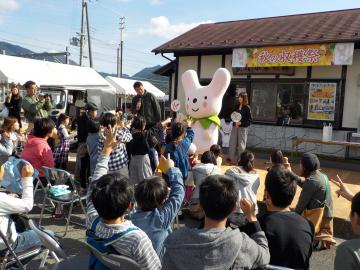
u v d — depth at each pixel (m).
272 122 10.30
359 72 8.98
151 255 1.99
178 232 1.82
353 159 9.09
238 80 10.72
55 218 5.05
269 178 2.36
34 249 2.82
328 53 8.79
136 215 2.49
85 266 2.29
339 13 11.77
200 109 7.11
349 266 1.64
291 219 2.26
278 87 10.16
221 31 12.41
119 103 21.08
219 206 1.79
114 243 1.96
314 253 4.21
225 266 1.70
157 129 6.12
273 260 2.20
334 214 4.97
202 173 4.62
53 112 11.55
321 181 3.89
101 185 2.03
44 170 4.60
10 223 2.73
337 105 9.26
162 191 2.45
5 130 5.82
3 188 4.52
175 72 11.79
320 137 9.52
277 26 11.55
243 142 8.02
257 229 2.02
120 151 4.71
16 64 12.86
